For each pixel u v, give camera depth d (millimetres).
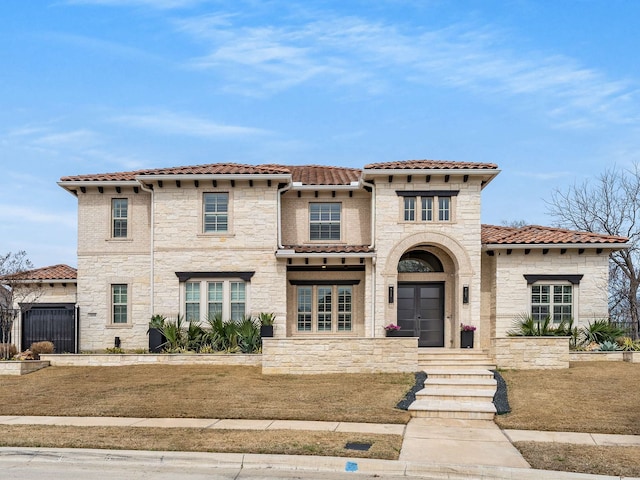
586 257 22797
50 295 26828
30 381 18281
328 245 24031
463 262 22312
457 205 22500
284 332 22703
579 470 9672
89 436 11836
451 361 19531
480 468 9789
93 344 23656
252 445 11078
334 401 15133
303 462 10227
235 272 22859
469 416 13836
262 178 22672
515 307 22609
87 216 24047
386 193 22625
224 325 22109
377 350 18875
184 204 23172
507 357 19078
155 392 16375
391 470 10031
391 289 22375
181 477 9672
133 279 23750
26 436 11867
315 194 24203
